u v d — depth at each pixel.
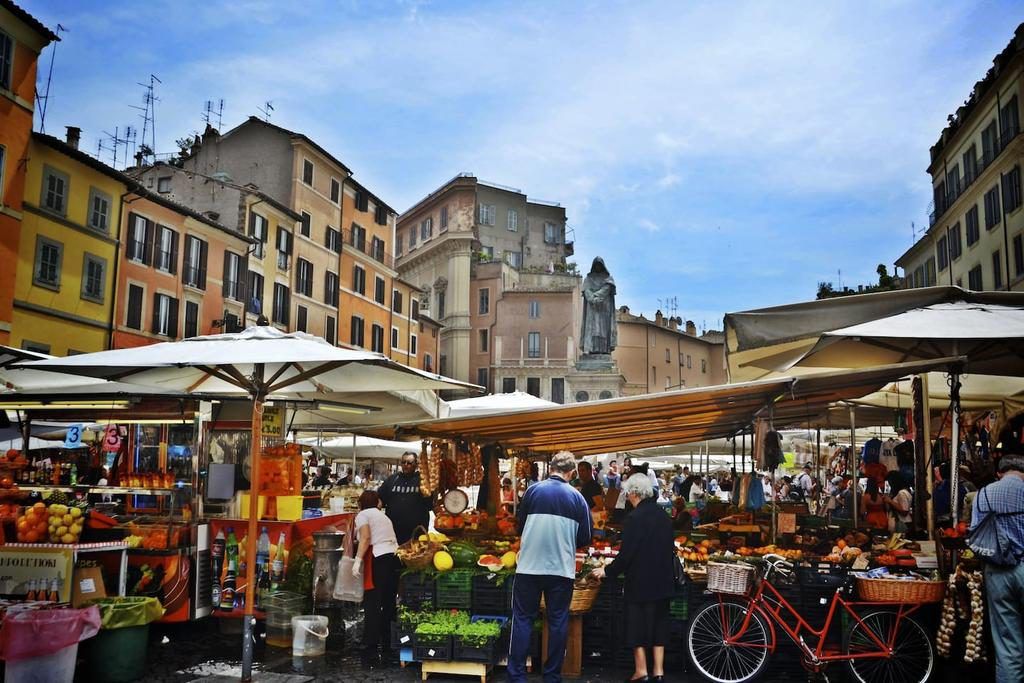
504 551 9.09
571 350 69.38
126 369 8.97
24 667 6.39
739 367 10.18
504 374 69.56
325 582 9.49
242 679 7.51
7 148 26.92
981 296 8.65
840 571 7.71
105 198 32.09
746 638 7.70
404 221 84.19
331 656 8.55
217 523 9.65
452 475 11.55
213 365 7.85
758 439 10.20
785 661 7.81
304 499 11.84
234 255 41.06
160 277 35.34
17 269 27.56
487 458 13.31
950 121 43.78
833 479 21.58
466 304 71.31
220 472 10.03
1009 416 12.52
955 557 7.52
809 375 7.91
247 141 48.66
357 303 55.06
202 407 10.35
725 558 8.14
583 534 7.24
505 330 70.19
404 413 11.73
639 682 7.40
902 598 7.19
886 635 7.39
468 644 7.73
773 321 9.02
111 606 7.42
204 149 49.81
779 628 7.82
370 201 57.53
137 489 9.41
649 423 11.21
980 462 13.14
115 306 32.44
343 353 7.70
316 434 24.55
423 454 10.41
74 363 7.42
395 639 9.24
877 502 12.49
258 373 8.12
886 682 7.35
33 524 8.14
